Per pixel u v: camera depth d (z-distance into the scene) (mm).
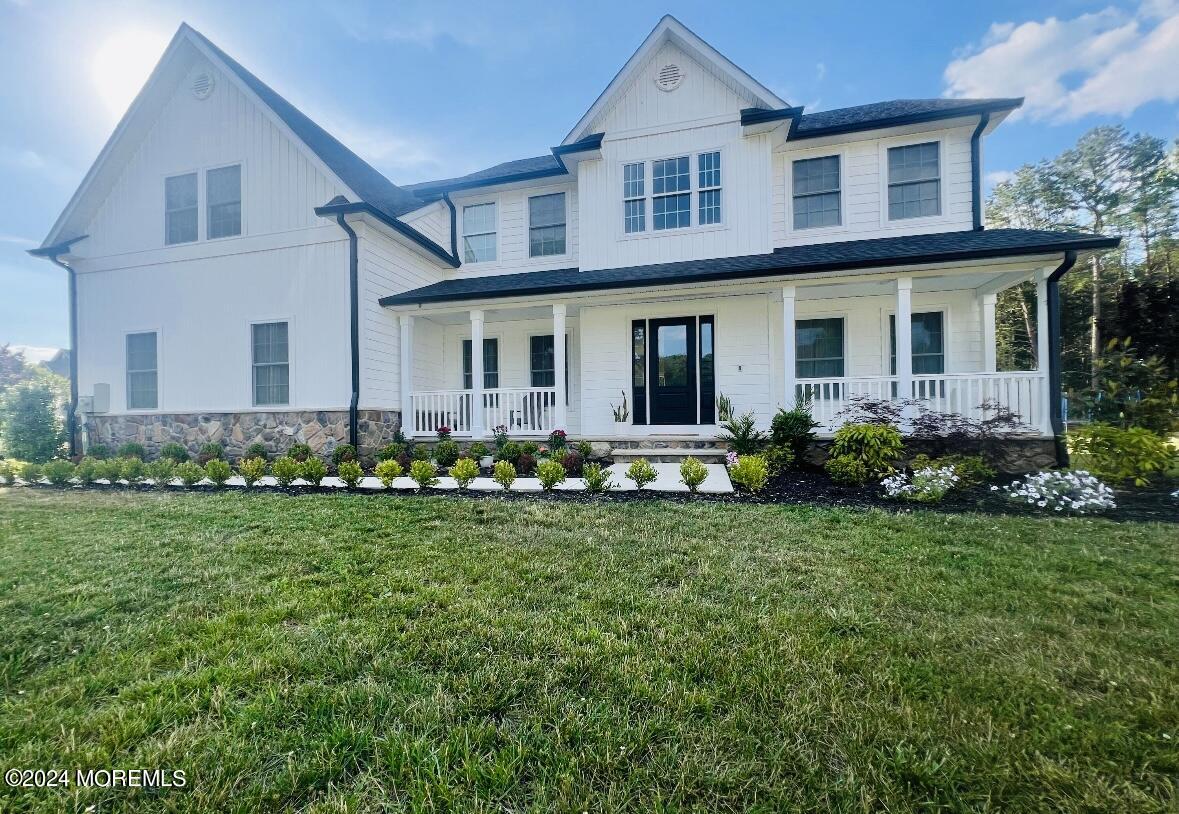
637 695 1959
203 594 3000
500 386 11000
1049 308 7008
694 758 1639
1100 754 1658
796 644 2336
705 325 9305
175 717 1874
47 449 10062
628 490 6035
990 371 8234
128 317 10086
